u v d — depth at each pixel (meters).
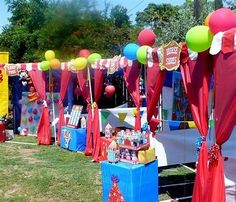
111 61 8.55
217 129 4.60
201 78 4.88
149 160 5.68
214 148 4.68
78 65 9.72
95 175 8.08
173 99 7.20
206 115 4.91
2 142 12.20
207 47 4.65
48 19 25.58
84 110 11.43
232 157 5.64
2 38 26.77
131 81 7.93
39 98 13.02
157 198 5.84
